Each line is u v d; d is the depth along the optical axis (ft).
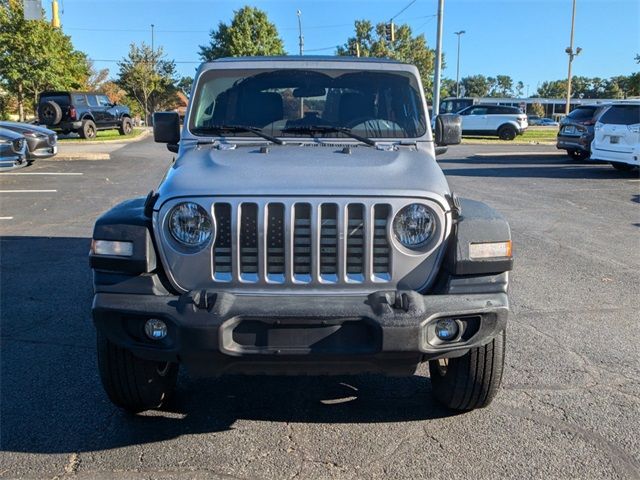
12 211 34.83
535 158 68.74
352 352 9.92
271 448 11.35
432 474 10.48
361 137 13.79
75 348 15.90
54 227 30.63
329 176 10.89
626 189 44.11
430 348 10.06
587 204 37.78
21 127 51.42
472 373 11.59
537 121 234.17
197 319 9.82
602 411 12.55
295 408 12.93
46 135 52.49
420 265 10.66
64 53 117.70
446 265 10.62
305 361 10.04
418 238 10.64
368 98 14.40
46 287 20.99
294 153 12.56
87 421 12.30
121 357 11.44
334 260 10.53
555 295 20.22
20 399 13.15
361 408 12.90
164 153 69.67
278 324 9.92
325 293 10.51
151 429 12.03
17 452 11.13
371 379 14.34
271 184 10.55
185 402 13.23
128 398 11.93
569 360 15.05
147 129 126.52
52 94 86.99
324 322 9.88
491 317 10.40
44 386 13.78
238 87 14.48
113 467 10.69
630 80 116.88
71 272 22.82
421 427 12.07
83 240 27.89
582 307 19.03
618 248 26.73
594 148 51.72
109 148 76.13
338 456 11.07
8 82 108.78
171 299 10.23
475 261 10.32
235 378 14.46
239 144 13.42
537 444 11.35
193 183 10.77
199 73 14.65
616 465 10.68
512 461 10.83
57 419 12.34
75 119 85.97
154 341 10.39
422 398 13.34
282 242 10.46
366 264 10.50
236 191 10.41
